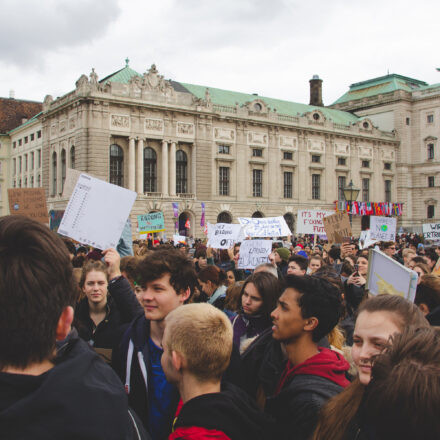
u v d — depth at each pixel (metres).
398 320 3.83
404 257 15.96
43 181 70.94
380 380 2.77
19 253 2.64
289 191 78.75
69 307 2.91
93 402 2.64
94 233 7.76
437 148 91.81
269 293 6.94
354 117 97.88
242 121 72.50
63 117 65.06
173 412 5.30
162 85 64.81
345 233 18.95
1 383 2.54
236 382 5.15
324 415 3.62
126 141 63.06
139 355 5.56
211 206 69.06
